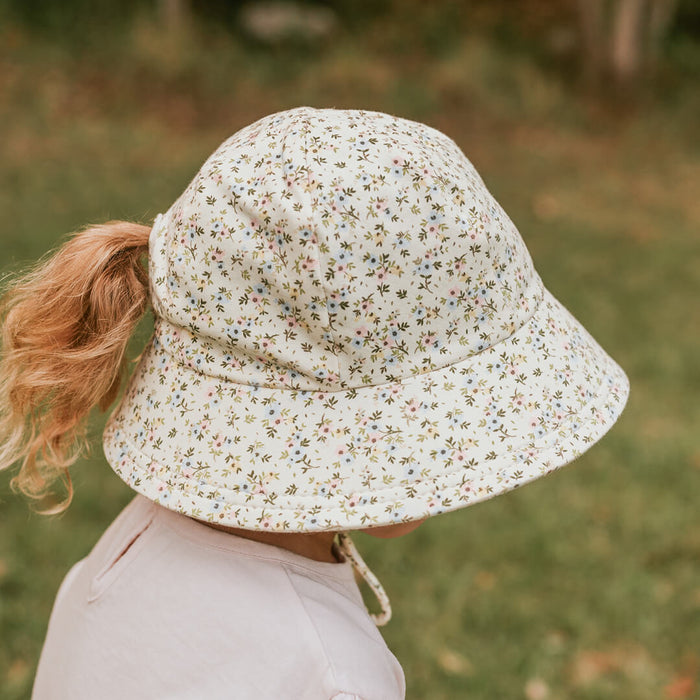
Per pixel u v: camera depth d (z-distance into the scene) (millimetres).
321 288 880
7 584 2705
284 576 951
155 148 8305
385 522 873
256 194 910
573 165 9516
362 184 893
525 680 2553
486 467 900
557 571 3018
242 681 904
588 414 973
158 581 983
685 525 3326
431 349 923
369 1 12008
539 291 1040
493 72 11148
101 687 980
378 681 905
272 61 10492
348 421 905
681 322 5602
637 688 2537
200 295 933
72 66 9367
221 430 927
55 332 1040
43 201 6586
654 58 11648
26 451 1112
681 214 8281
